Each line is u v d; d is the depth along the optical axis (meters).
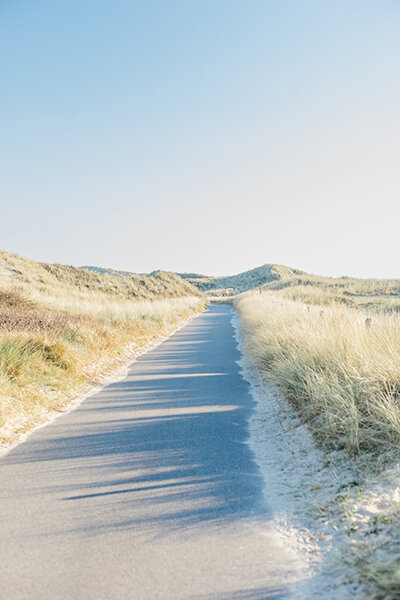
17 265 29.83
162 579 2.77
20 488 4.13
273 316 14.27
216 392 8.26
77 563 2.94
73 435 5.75
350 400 5.33
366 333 7.31
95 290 35.28
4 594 2.62
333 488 3.97
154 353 13.70
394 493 3.56
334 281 66.50
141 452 5.09
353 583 2.65
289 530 3.36
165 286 53.62
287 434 5.68
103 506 3.76
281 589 2.66
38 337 9.77
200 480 4.30
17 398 6.82
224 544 3.17
